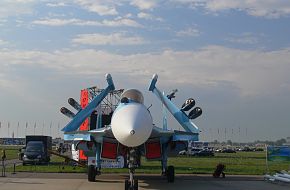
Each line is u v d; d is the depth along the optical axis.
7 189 15.70
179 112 18.16
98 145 16.97
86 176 21.83
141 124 13.26
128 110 13.88
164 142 17.23
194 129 17.31
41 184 17.55
